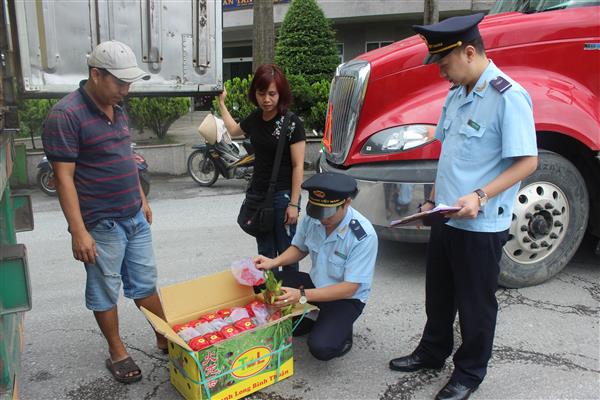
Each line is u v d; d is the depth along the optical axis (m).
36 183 7.70
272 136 3.07
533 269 3.69
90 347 3.13
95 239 2.62
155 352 3.06
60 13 3.04
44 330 3.35
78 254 2.53
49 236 5.34
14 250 2.03
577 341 3.05
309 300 2.64
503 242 2.39
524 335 3.12
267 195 3.12
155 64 3.36
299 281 3.10
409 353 2.97
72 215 2.48
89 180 2.56
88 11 3.12
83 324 3.42
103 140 2.54
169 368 2.75
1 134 2.37
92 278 2.69
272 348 2.62
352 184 2.59
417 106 3.68
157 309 2.98
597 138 3.57
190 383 2.46
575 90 3.66
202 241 5.07
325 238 2.77
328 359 2.71
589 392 2.59
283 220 3.20
